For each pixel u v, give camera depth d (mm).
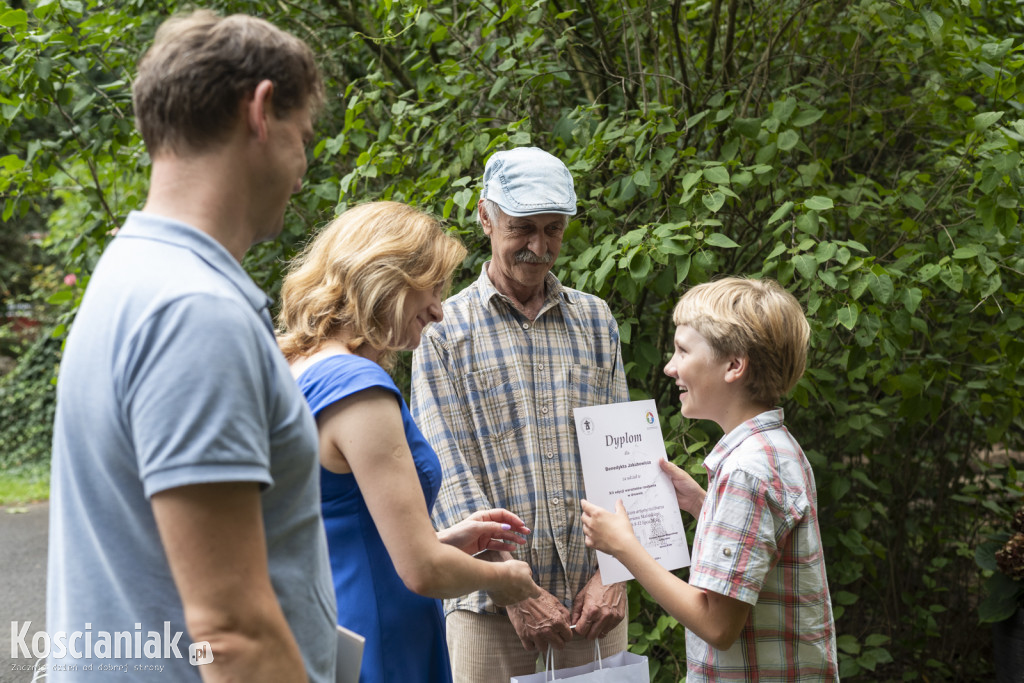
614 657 1899
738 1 3385
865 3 2918
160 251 1006
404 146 3225
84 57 3389
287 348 1606
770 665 1560
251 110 1055
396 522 1470
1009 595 3008
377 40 3162
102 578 1002
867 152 3834
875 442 3660
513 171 2117
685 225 2510
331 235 1668
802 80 3641
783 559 1555
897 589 3867
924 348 3512
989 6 3398
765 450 1568
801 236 2650
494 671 2186
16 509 7312
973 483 3859
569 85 3783
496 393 2178
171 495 918
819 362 3184
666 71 3596
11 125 3430
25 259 11523
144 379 931
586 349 2301
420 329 1700
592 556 2209
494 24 2904
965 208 3047
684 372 1678
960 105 3070
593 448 1939
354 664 1325
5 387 9758
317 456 1130
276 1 3920
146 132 1071
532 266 2162
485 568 1618
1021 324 2832
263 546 992
